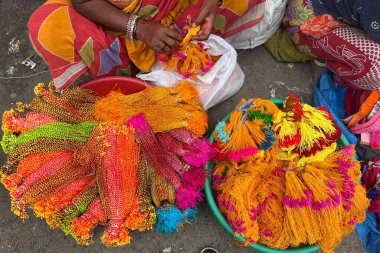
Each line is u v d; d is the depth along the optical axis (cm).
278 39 192
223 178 154
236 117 144
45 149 142
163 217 146
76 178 141
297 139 144
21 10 197
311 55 183
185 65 154
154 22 142
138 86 160
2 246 166
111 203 139
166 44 141
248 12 171
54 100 150
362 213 146
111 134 143
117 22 139
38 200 135
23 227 168
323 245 140
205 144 145
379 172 165
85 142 147
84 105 155
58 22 137
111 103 150
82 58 151
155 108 149
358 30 160
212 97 165
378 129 168
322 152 146
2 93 185
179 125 146
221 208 148
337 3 156
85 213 139
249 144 143
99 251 166
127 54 158
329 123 147
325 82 183
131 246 167
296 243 142
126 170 141
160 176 144
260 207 143
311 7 166
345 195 141
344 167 146
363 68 159
